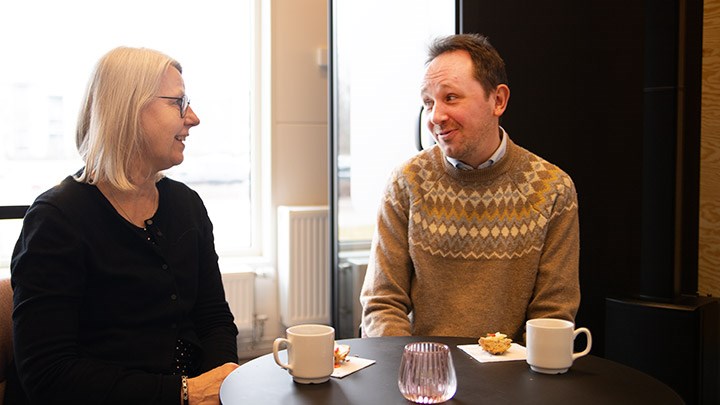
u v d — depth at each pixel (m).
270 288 3.96
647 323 2.32
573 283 1.72
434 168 1.80
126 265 1.52
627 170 2.52
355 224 3.30
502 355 1.33
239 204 4.08
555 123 2.57
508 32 2.49
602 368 1.26
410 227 1.78
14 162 3.50
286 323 3.86
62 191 1.50
